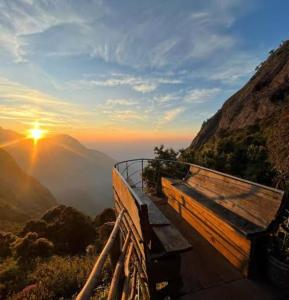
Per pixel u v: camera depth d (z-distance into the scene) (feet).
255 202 10.88
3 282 32.24
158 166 31.17
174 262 8.23
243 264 9.90
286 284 8.86
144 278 8.52
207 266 10.61
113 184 16.88
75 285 23.66
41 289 23.26
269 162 31.86
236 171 31.83
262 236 9.60
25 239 48.73
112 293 6.13
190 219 15.24
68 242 56.95
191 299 8.57
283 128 49.55
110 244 7.34
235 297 8.63
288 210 11.71
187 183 19.22
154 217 11.25
